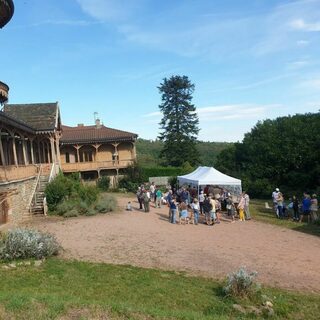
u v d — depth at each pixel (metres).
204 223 25.53
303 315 11.12
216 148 106.75
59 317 8.41
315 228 23.67
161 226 24.22
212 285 13.16
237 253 17.58
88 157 56.62
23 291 11.23
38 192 31.00
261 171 46.25
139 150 102.00
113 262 15.73
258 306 11.41
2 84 20.25
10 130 27.56
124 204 35.50
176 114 75.62
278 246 18.97
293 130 45.78
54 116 41.34
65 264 14.74
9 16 18.84
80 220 26.55
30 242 15.41
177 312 9.62
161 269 14.95
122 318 8.74
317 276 14.48
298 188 43.38
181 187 34.53
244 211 27.23
